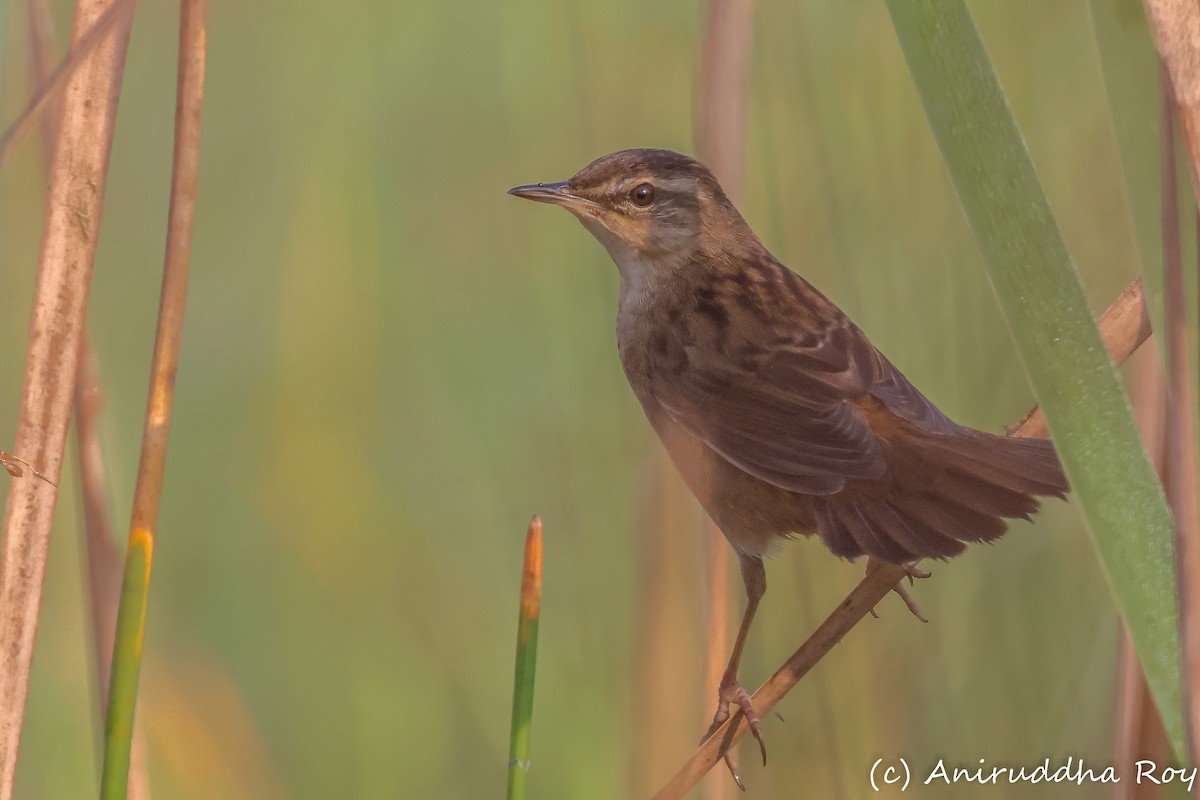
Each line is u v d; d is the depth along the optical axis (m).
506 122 10.75
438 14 10.87
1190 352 4.14
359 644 9.67
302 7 11.00
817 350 7.74
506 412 10.18
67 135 5.29
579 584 8.52
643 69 9.61
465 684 9.30
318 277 10.59
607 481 8.85
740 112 7.28
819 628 6.48
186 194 4.96
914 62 4.48
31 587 5.31
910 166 8.40
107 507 6.18
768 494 7.29
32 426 5.29
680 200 8.44
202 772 8.75
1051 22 9.27
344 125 10.92
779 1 8.16
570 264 10.02
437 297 10.56
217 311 10.73
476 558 9.80
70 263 5.31
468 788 8.98
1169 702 4.44
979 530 6.51
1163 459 5.59
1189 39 4.09
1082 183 9.07
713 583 7.12
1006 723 7.88
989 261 4.47
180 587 9.89
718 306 8.08
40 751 8.54
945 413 8.23
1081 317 4.51
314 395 10.42
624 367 8.52
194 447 10.41
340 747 9.26
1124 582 4.46
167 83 10.97
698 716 7.07
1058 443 4.47
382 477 10.28
